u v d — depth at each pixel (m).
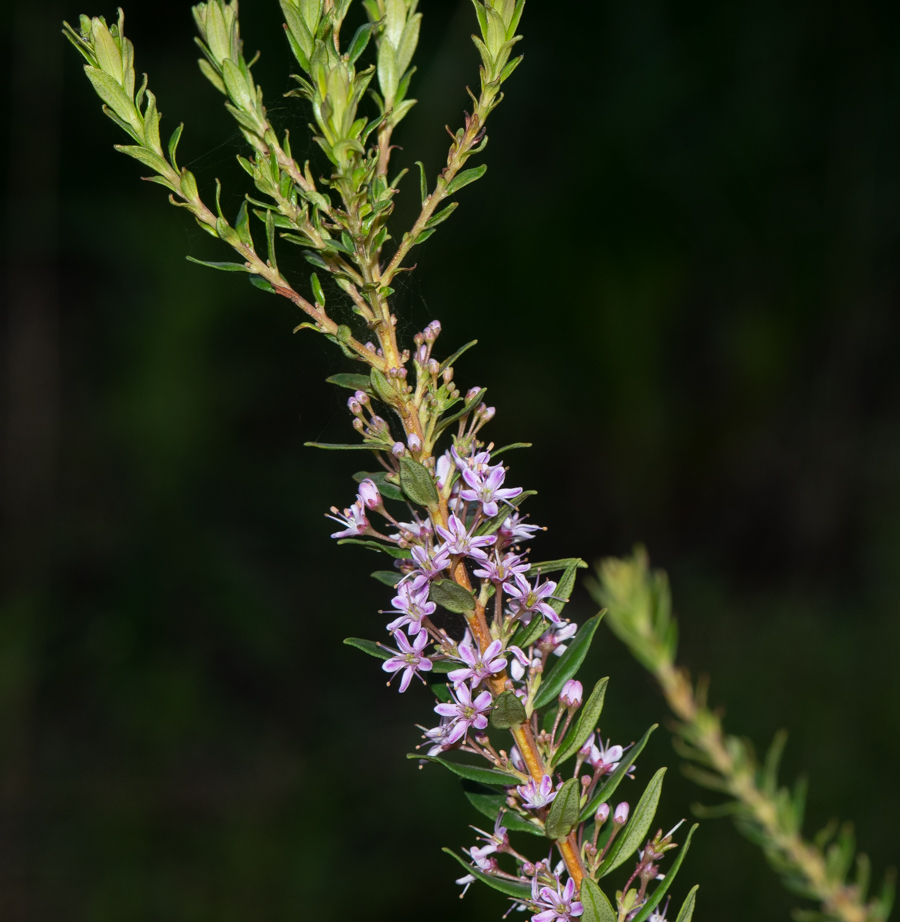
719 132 10.55
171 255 8.17
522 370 10.95
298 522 9.33
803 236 10.85
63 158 10.05
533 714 1.39
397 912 6.82
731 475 10.95
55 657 8.09
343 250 1.32
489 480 1.36
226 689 9.08
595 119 10.48
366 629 9.54
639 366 10.83
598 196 10.62
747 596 10.09
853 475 10.45
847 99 10.46
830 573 10.34
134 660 8.27
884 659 7.61
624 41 10.29
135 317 8.55
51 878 7.05
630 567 2.59
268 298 8.65
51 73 9.35
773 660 7.99
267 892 7.01
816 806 6.54
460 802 7.49
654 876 1.42
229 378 8.59
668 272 10.84
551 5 10.21
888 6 9.99
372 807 7.72
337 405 9.55
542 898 1.32
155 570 8.19
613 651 8.38
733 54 10.39
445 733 1.41
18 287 9.89
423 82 7.39
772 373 10.91
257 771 8.27
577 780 1.23
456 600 1.34
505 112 10.36
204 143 8.66
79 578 8.84
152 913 6.87
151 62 9.54
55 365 9.74
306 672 9.33
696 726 2.46
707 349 11.25
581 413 11.12
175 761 8.19
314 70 1.25
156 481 8.23
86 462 9.55
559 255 10.58
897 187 10.50
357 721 8.94
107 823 7.44
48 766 7.84
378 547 1.40
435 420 1.42
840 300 10.85
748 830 2.33
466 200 10.52
